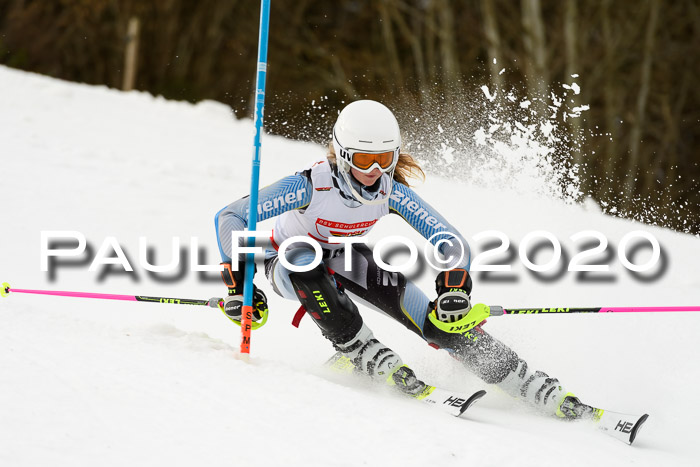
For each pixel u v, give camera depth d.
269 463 8.48
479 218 27.27
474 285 21.50
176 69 91.31
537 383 12.24
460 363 13.83
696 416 12.79
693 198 74.62
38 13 90.12
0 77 45.84
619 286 22.22
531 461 9.41
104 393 9.55
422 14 86.06
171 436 8.75
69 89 46.62
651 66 75.38
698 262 25.88
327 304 12.31
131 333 12.39
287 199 12.70
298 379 11.16
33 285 17.42
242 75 90.62
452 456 9.21
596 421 11.80
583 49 75.38
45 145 34.16
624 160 74.94
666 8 75.44
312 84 87.88
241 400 10.05
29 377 9.65
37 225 22.48
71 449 8.12
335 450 9.01
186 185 30.69
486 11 77.56
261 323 12.62
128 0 89.56
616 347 16.11
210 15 91.69
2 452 7.83
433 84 83.50
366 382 12.66
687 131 75.94
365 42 89.88
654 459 10.47
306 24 90.25
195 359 11.44
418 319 13.18
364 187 12.86
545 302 20.16
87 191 27.38
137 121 43.78
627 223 30.78
